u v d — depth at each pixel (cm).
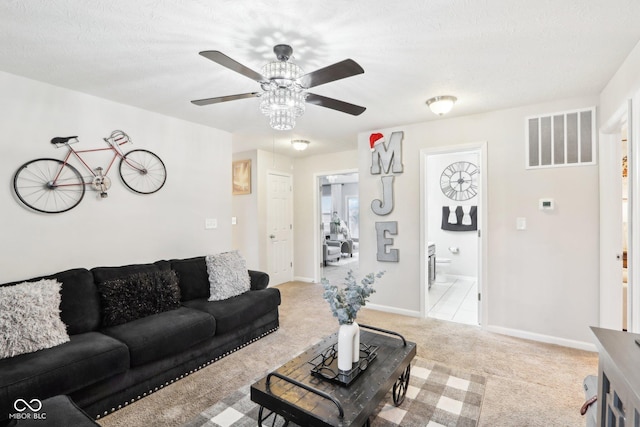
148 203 318
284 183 572
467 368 251
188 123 355
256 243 520
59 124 257
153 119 322
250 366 256
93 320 231
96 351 188
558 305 297
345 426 132
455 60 217
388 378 171
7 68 225
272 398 153
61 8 159
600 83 255
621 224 268
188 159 355
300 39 190
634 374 89
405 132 378
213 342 261
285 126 215
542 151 302
